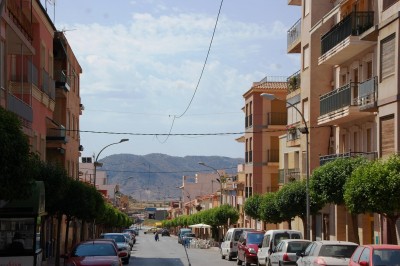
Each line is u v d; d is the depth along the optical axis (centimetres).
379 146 2781
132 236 6638
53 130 4025
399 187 2045
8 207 1914
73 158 5053
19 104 2736
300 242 2488
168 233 13838
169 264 3731
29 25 3112
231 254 4141
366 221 3347
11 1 2753
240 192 7712
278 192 3950
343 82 3738
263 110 6756
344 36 3247
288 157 5344
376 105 2825
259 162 6731
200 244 7244
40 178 2612
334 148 3916
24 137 1644
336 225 3712
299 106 4484
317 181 2775
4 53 2456
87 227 6688
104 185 13988
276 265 2558
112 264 1989
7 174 1589
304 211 3753
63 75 4272
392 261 1497
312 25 4131
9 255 1892
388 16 2811
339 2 3912
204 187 15350
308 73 4141
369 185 2080
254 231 3612
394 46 2655
